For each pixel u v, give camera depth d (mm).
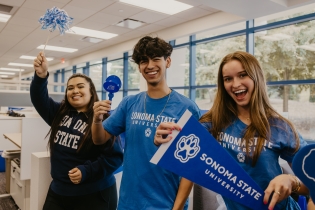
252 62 833
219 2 3455
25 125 2119
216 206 1190
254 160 793
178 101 1043
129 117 1108
